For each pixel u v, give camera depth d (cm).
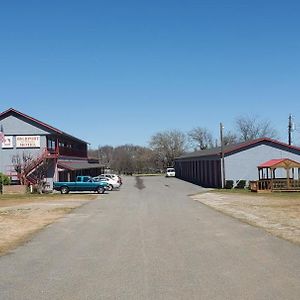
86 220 2077
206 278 895
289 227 1673
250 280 869
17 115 5181
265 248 1230
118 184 5072
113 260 1106
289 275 904
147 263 1061
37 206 2970
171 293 786
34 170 4966
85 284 865
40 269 1013
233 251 1195
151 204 3030
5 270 1008
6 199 3775
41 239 1494
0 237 1548
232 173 4894
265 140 4906
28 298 773
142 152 13538
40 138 5175
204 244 1323
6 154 5156
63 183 4522
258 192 4153
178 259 1102
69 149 6122
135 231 1661
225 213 2303
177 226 1786
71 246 1338
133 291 805
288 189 4222
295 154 4931
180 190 4822
